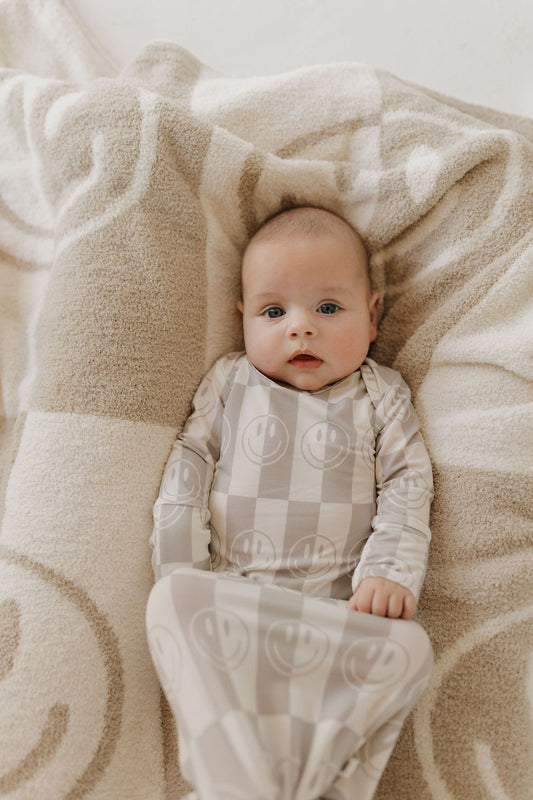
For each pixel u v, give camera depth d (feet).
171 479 3.17
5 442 3.69
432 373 3.44
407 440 3.18
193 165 3.43
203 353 3.48
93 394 3.16
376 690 2.50
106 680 2.87
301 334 3.12
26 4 4.48
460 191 3.45
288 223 3.34
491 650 2.92
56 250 3.49
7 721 2.70
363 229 3.60
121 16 4.88
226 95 3.67
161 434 3.26
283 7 4.88
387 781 2.87
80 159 3.44
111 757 2.81
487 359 3.31
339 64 3.74
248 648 2.54
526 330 3.27
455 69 4.70
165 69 3.81
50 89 3.64
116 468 3.12
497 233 3.38
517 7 4.77
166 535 3.01
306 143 3.64
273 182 3.51
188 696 2.44
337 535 3.05
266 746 2.39
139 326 3.26
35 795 2.64
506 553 3.05
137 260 3.32
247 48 4.84
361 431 3.19
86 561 2.96
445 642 3.00
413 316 3.59
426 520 3.02
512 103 4.58
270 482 3.10
